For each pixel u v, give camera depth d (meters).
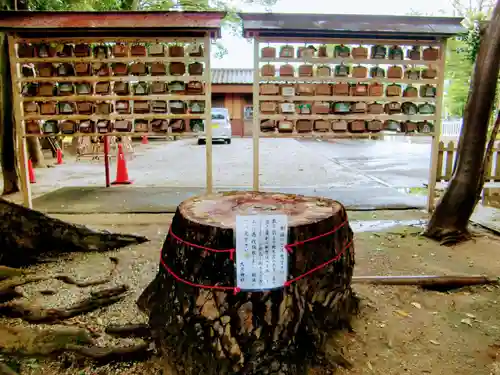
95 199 5.84
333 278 2.15
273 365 1.92
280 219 1.90
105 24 4.55
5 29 4.55
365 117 4.98
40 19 4.60
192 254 1.97
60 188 6.70
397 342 2.31
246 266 1.90
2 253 3.26
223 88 19.44
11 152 6.27
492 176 5.90
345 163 10.13
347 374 2.04
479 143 3.91
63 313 2.50
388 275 3.19
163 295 2.17
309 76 4.88
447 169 5.41
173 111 4.95
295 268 1.96
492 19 3.88
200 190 6.53
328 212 2.15
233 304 1.91
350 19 4.77
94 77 4.80
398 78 4.95
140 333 2.34
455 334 2.40
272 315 1.92
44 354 2.18
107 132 4.95
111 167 9.37
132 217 4.91
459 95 12.48
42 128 4.92
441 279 3.05
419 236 4.18
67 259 3.44
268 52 4.80
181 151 13.18
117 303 2.69
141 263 3.37
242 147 14.57
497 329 2.45
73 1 7.96
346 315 2.40
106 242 3.71
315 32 4.73
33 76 4.90
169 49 4.80
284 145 15.38
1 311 2.55
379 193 6.23
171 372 2.02
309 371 2.02
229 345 1.90
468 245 3.91
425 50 4.92
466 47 7.87
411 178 7.89
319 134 4.98
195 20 4.65
